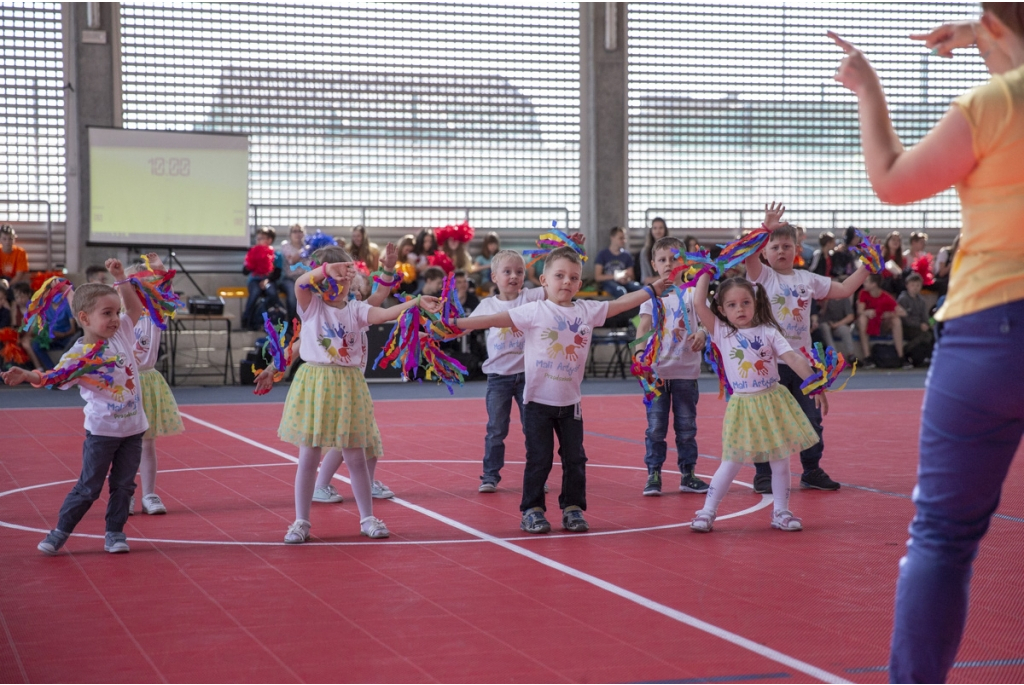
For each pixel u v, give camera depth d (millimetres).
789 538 4602
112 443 4316
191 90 15281
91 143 13852
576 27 16719
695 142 17203
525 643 3045
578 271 4852
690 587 3717
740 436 4777
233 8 15367
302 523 4574
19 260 13242
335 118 15898
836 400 11258
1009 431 2137
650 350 5180
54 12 14672
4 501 5516
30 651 2986
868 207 17953
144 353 5195
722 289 4973
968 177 2182
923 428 2225
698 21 17047
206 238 14352
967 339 2139
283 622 3277
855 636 3113
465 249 14641
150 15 15023
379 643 3051
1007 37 2244
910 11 17719
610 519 5078
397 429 8844
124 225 14039
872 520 5020
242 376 13258
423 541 4551
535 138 16688
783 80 17500
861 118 2346
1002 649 3008
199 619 3312
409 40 16125
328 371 4641
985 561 4094
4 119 14516
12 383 4164
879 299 15023
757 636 3113
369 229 16047
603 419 9688
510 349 5836
